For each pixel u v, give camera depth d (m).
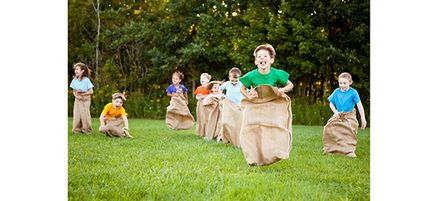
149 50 13.62
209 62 13.45
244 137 5.81
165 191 4.68
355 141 6.93
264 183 4.96
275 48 13.01
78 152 6.52
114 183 4.91
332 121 6.98
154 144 7.46
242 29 13.16
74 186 4.93
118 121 8.37
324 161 6.27
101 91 13.02
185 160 6.09
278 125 5.70
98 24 13.61
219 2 13.34
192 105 12.91
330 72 12.63
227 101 7.50
